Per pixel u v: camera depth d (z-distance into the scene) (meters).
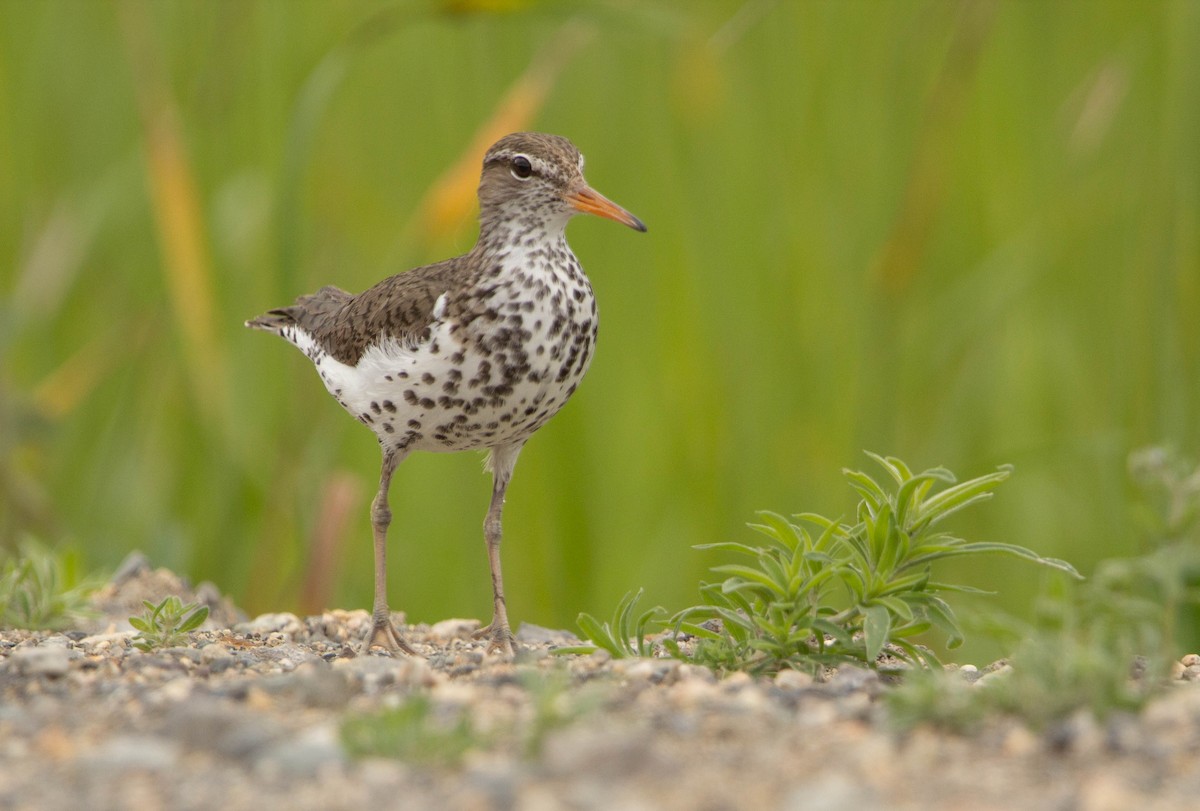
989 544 8.11
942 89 12.68
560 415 12.86
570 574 12.84
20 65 14.66
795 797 5.80
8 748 6.52
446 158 13.57
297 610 13.02
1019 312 13.12
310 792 5.87
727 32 12.41
